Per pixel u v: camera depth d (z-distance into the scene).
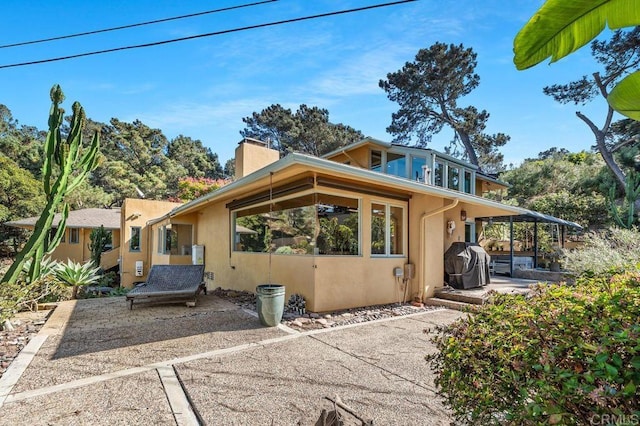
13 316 5.47
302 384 3.38
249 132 37.72
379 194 7.45
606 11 1.54
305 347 4.50
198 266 8.51
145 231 15.80
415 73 24.61
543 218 11.48
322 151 33.28
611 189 16.05
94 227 17.95
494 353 1.81
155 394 3.14
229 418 2.75
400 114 25.88
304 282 6.68
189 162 43.59
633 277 2.05
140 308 6.89
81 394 3.12
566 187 21.92
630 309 1.61
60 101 6.77
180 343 4.62
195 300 7.34
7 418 2.71
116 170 31.78
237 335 5.02
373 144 11.95
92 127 38.03
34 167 29.97
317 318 6.07
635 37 14.04
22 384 3.31
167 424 2.66
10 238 21.00
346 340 4.83
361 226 7.20
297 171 6.05
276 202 7.79
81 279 8.41
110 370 3.68
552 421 1.32
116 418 2.74
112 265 16.91
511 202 21.95
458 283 8.26
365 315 6.41
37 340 4.71
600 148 16.75
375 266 7.35
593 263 6.88
